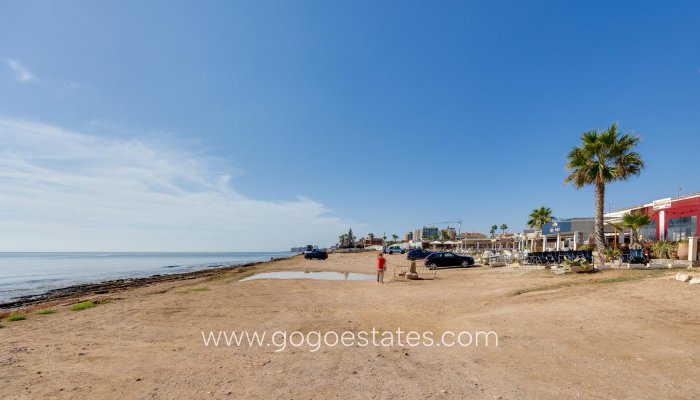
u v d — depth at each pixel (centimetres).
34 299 2200
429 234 12188
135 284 2927
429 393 460
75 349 711
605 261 1920
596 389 462
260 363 602
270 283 2055
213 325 927
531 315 912
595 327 759
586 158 2112
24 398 471
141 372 565
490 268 2509
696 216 2422
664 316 799
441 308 1120
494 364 573
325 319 991
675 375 497
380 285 1844
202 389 489
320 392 470
